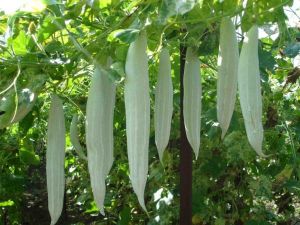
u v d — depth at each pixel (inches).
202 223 64.3
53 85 40.1
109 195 80.3
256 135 34.7
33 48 40.6
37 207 122.3
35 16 39.3
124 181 81.2
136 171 32.7
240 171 65.7
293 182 61.6
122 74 33.9
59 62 37.9
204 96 68.9
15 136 79.4
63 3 39.7
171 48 47.5
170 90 37.1
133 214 78.8
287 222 76.3
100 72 35.8
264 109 66.6
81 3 39.3
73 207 119.3
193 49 40.7
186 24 40.8
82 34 41.1
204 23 40.4
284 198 74.7
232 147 60.7
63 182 38.4
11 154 79.4
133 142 32.8
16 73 38.7
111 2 39.8
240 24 41.2
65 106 77.8
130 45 33.9
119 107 60.2
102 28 41.6
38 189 130.9
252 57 35.5
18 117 38.9
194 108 39.8
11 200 84.6
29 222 117.2
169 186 67.9
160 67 37.3
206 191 65.4
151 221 64.0
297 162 64.3
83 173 90.2
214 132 59.1
